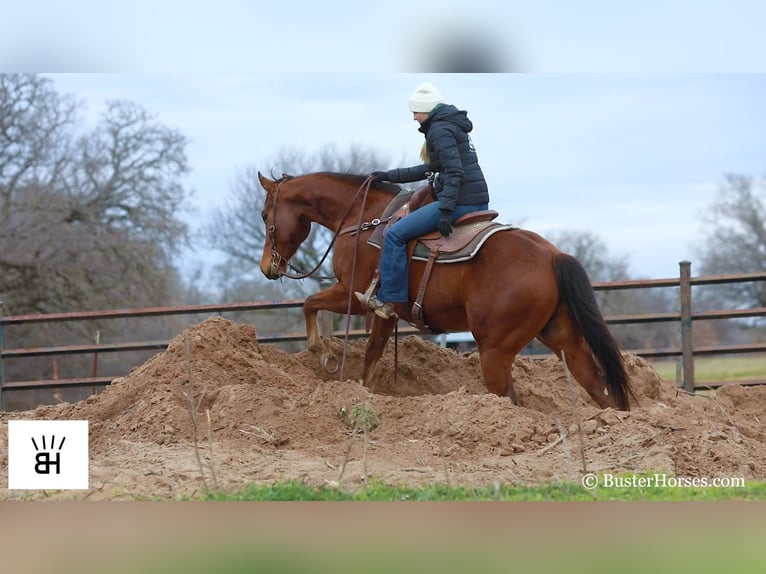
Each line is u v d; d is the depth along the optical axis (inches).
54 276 1728.6
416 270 479.5
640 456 391.5
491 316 454.6
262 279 2127.2
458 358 586.2
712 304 2716.5
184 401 479.5
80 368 1723.7
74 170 1802.4
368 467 388.2
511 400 458.6
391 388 558.3
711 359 1812.3
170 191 1873.8
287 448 431.8
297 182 559.2
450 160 461.1
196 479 369.4
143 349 762.8
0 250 1686.8
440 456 407.5
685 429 422.9
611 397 458.9
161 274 1856.5
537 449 418.0
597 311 447.2
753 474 392.2
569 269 450.6
